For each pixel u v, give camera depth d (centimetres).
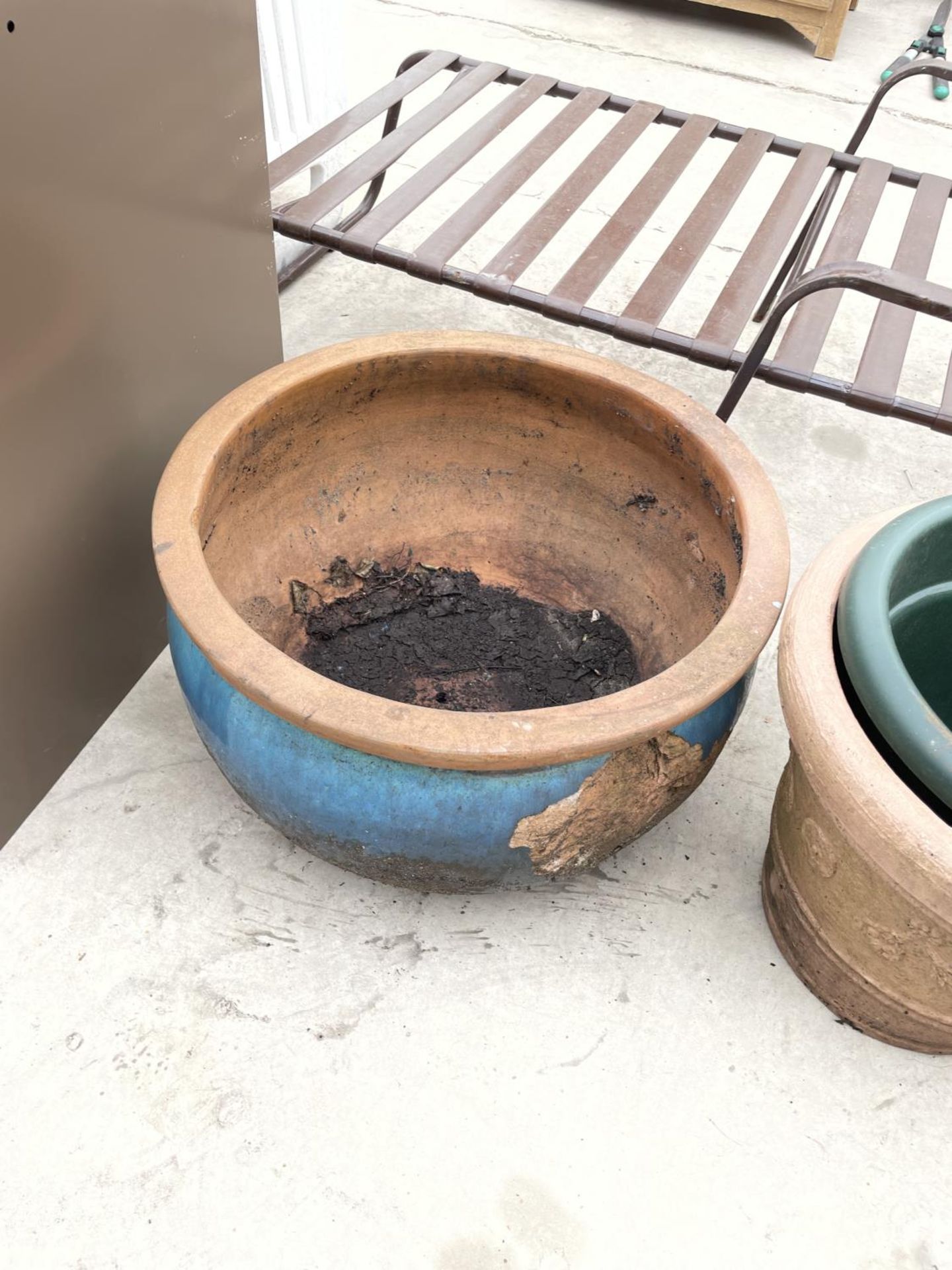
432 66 213
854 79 332
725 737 113
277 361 170
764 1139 111
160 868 129
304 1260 100
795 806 112
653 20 355
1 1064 111
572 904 130
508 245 167
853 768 93
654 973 124
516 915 128
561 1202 106
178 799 136
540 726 94
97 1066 111
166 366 136
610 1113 112
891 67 329
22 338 106
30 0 92
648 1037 118
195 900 126
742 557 114
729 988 123
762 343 148
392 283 236
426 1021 118
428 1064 114
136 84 111
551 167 279
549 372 136
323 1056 114
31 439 113
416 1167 107
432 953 124
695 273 248
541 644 152
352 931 125
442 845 104
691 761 109
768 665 163
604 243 171
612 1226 104
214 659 97
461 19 343
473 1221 104
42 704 130
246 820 135
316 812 105
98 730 144
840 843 101
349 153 272
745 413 213
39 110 98
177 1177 105
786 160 291
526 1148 109
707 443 125
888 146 300
